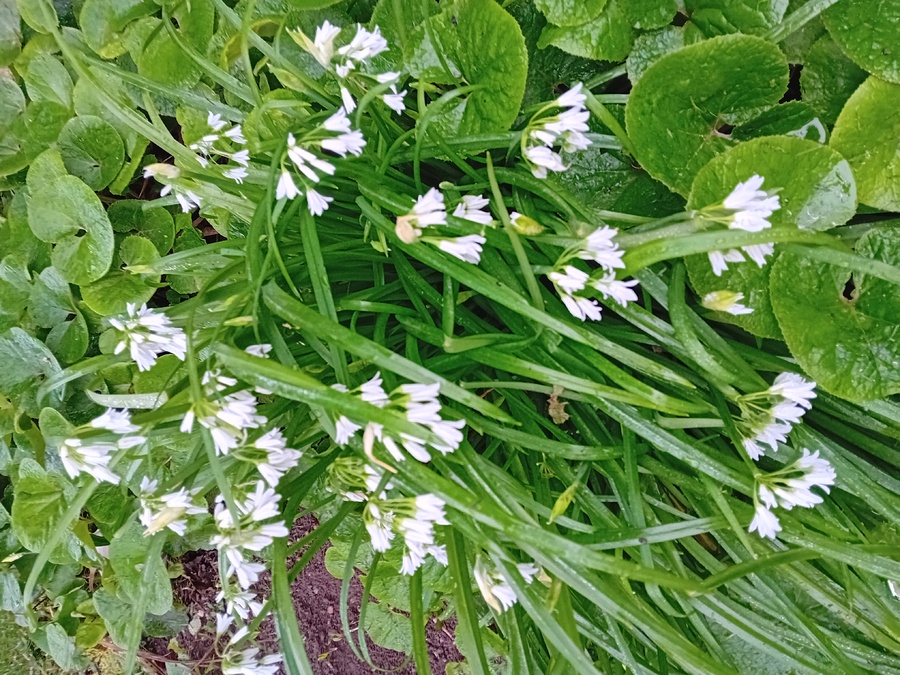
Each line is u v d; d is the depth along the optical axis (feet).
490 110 1.32
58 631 2.20
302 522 2.31
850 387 1.17
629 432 1.20
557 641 1.04
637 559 1.27
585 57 1.37
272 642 2.31
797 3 1.30
